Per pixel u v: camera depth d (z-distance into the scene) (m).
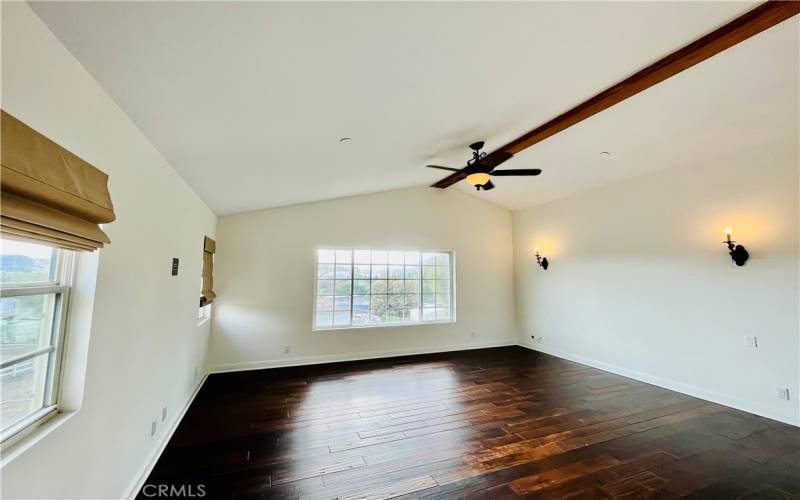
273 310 4.93
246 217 4.90
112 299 1.74
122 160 1.81
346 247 5.46
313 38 1.49
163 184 2.48
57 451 1.33
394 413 3.32
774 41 2.10
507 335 6.52
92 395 1.58
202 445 2.67
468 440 2.79
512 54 1.97
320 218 5.32
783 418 3.09
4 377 1.17
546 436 2.85
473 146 3.65
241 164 2.95
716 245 3.63
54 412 1.42
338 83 1.95
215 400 3.60
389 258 5.87
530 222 6.34
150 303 2.26
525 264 6.41
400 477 2.28
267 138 2.53
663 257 4.15
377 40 1.60
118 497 1.85
